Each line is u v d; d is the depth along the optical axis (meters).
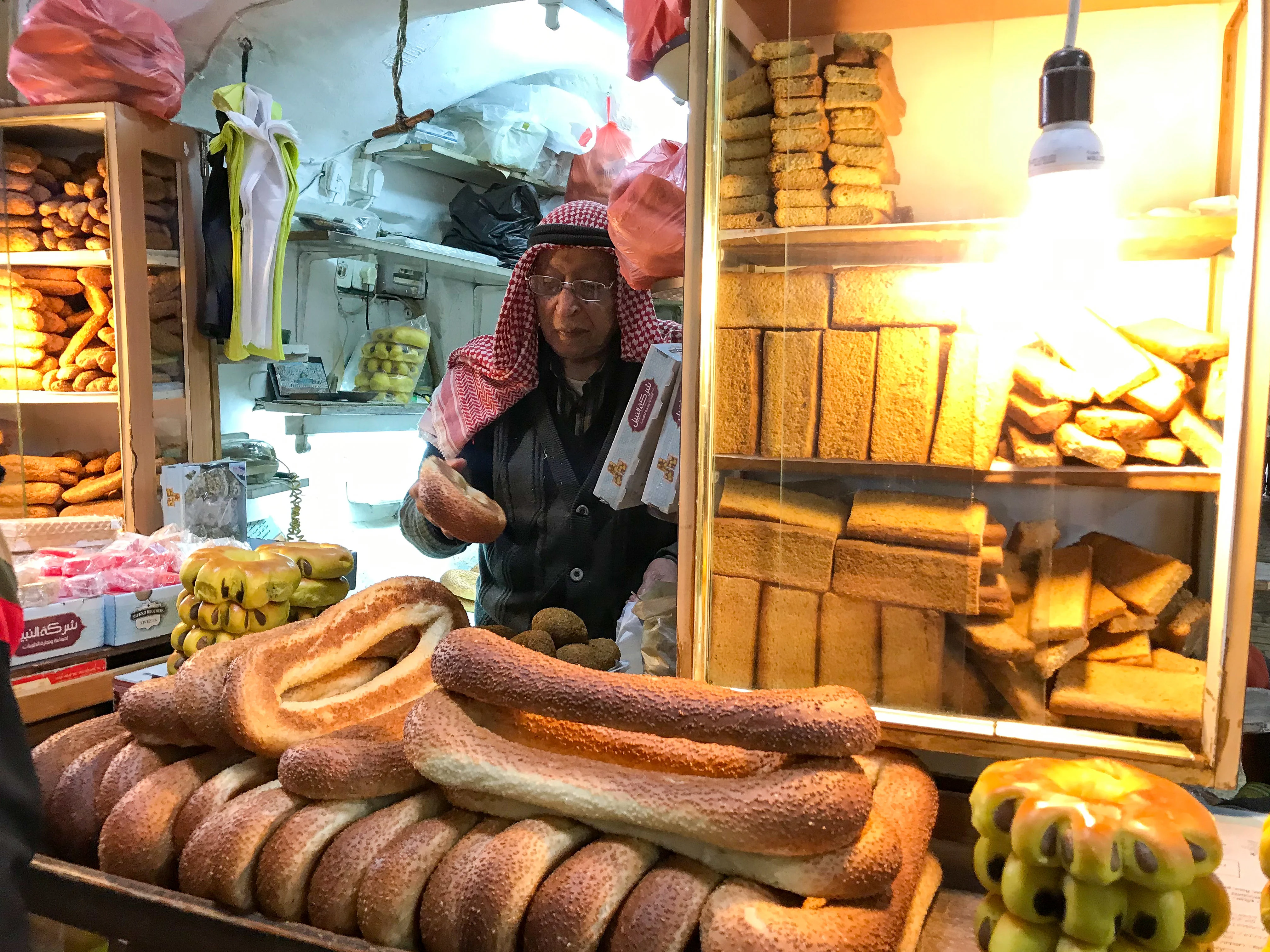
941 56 0.90
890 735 0.91
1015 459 0.89
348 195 2.64
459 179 2.99
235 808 0.85
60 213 2.44
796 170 0.91
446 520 1.21
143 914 0.83
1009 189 1.03
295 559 1.18
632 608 1.22
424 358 2.76
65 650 1.53
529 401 1.50
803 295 0.92
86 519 2.21
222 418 2.77
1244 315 0.77
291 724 0.92
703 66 0.92
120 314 2.34
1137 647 0.89
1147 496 0.92
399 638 1.10
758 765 0.78
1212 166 1.00
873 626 0.93
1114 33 1.01
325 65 2.49
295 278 2.67
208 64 2.57
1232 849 0.91
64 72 2.26
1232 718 0.81
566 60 2.81
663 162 1.33
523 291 1.44
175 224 2.52
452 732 0.80
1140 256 0.92
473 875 0.72
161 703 0.95
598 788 0.74
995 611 0.89
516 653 0.84
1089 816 0.68
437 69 2.58
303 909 0.79
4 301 2.33
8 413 2.31
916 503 0.91
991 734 0.88
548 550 1.47
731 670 0.98
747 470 0.96
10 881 0.75
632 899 0.70
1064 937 0.69
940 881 0.89
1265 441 0.78
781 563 0.95
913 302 0.89
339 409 2.47
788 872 0.70
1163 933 0.66
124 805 0.89
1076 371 0.86
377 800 0.85
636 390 1.23
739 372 0.95
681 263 1.25
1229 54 0.96
